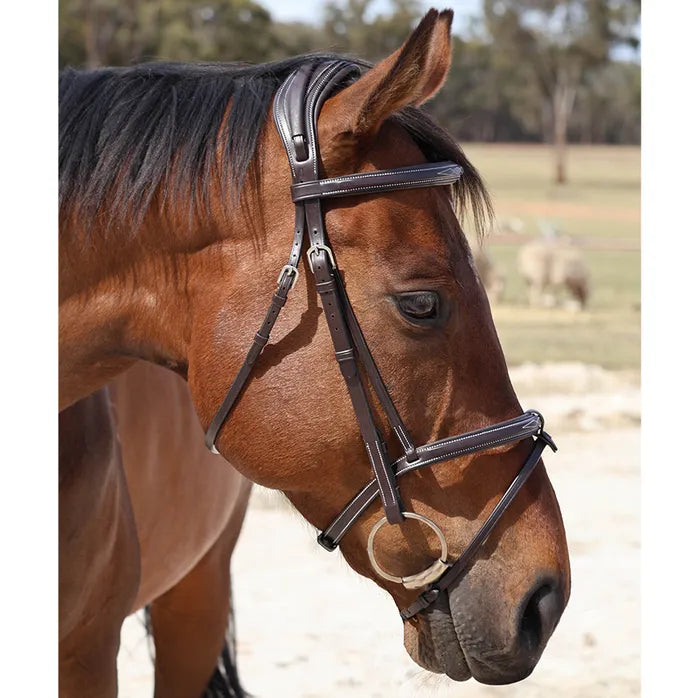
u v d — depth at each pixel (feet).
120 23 105.91
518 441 6.58
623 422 30.42
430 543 6.52
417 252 6.32
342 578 19.20
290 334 6.40
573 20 165.17
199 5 110.11
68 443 7.62
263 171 6.57
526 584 6.52
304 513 6.82
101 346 7.20
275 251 6.50
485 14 167.84
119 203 6.80
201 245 6.72
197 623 11.38
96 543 7.95
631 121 220.02
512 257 74.43
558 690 14.01
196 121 6.74
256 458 6.55
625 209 112.16
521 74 174.50
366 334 6.30
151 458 9.55
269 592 18.30
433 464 6.40
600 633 16.06
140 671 15.48
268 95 6.75
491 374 6.54
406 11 138.51
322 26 139.44
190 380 6.76
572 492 23.85
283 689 14.10
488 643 6.51
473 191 6.84
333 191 6.33
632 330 48.21
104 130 6.92
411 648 7.01
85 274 7.03
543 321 51.08
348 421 6.35
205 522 10.53
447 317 6.36
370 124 6.28
